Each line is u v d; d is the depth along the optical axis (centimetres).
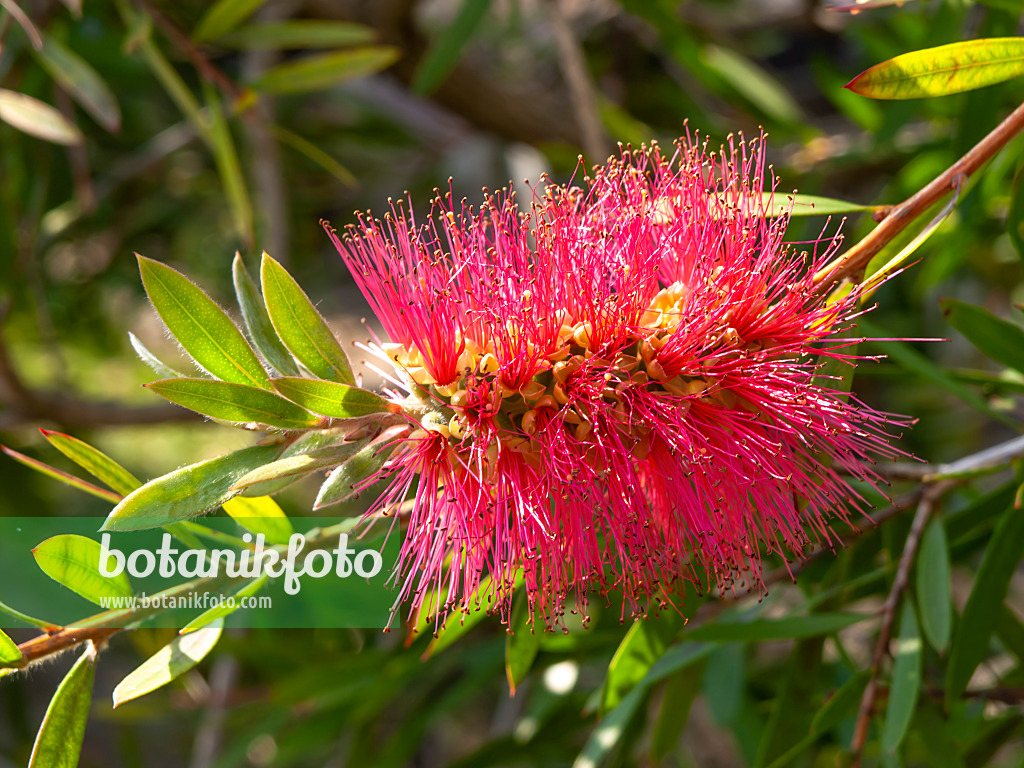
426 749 90
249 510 34
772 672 54
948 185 32
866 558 41
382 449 31
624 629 43
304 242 91
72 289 81
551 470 32
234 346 31
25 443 69
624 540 33
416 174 88
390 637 51
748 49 89
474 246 32
